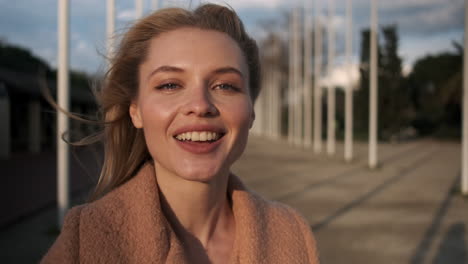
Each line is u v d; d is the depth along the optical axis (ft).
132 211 3.51
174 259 3.36
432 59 154.81
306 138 105.91
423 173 52.16
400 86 131.85
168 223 3.60
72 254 3.18
